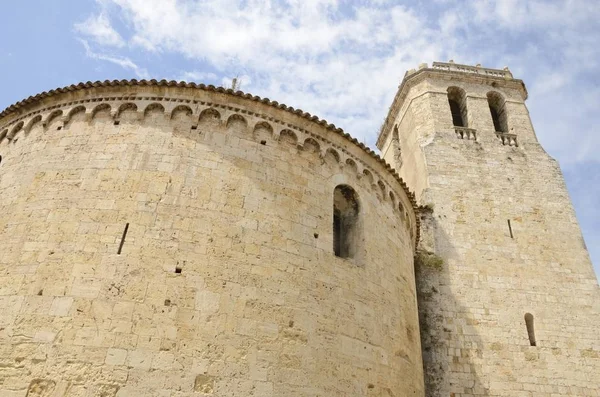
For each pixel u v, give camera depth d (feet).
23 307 36.27
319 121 51.16
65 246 38.81
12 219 42.11
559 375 66.59
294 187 46.68
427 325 68.85
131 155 43.83
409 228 63.46
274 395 36.32
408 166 102.78
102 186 41.98
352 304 45.09
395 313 50.62
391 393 44.91
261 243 41.91
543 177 89.56
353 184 52.54
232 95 48.21
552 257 78.54
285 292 40.83
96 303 35.91
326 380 39.47
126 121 46.26
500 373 65.72
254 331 37.86
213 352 35.81
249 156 45.91
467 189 85.92
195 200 41.75
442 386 63.98
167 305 36.52
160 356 34.50
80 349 34.09
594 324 72.08
